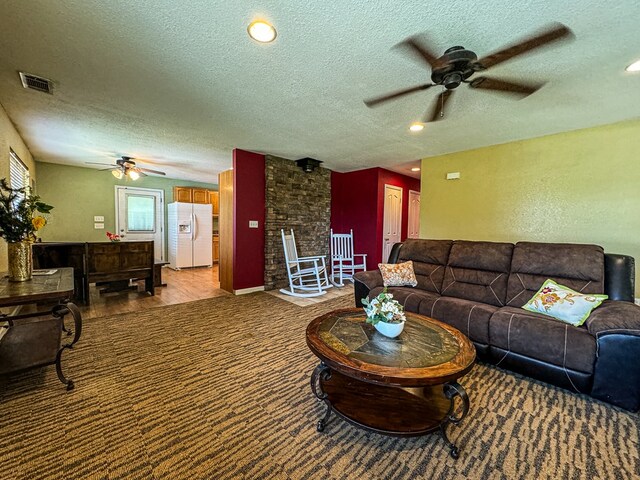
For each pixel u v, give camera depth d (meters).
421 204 4.70
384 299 1.80
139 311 3.56
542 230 3.50
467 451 1.40
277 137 3.62
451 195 4.33
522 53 1.59
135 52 1.83
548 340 1.96
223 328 3.02
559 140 3.36
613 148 3.03
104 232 6.09
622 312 1.84
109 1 1.39
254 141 3.82
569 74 2.05
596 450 1.42
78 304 3.81
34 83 2.24
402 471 1.28
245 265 4.55
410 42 1.64
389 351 1.55
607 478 1.26
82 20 1.53
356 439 1.48
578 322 2.04
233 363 2.26
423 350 1.57
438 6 1.42
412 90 1.92
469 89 2.23
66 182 5.60
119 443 1.41
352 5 1.41
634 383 1.67
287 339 2.75
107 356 2.34
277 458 1.34
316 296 4.42
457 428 1.56
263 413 1.67
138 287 4.84
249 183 4.52
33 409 1.65
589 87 2.25
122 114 2.87
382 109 2.71
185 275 6.12
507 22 1.54
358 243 5.91
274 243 4.88
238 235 4.43
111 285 4.59
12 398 1.75
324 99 2.50
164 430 1.51
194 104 2.62
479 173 4.03
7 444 1.38
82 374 2.05
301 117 2.93
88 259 3.78
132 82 2.22
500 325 2.19
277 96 2.45
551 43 1.67
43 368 2.11
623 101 2.50
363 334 1.78
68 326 2.99
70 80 2.19
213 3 1.41
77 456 1.32
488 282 2.85
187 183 7.33
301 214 5.32
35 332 2.14
